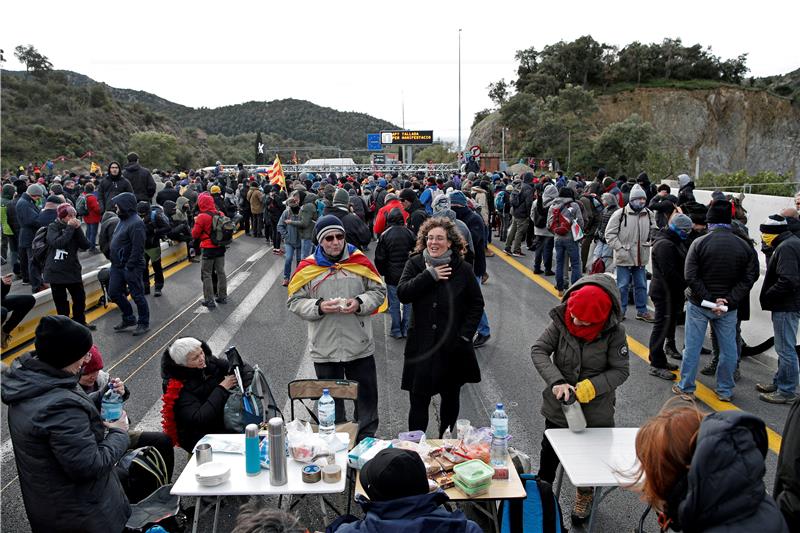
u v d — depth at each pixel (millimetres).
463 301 4535
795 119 72438
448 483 3443
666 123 70188
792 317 5777
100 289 10266
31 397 2871
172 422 4328
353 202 14328
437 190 13703
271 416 4496
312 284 4891
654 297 6672
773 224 5887
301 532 2191
